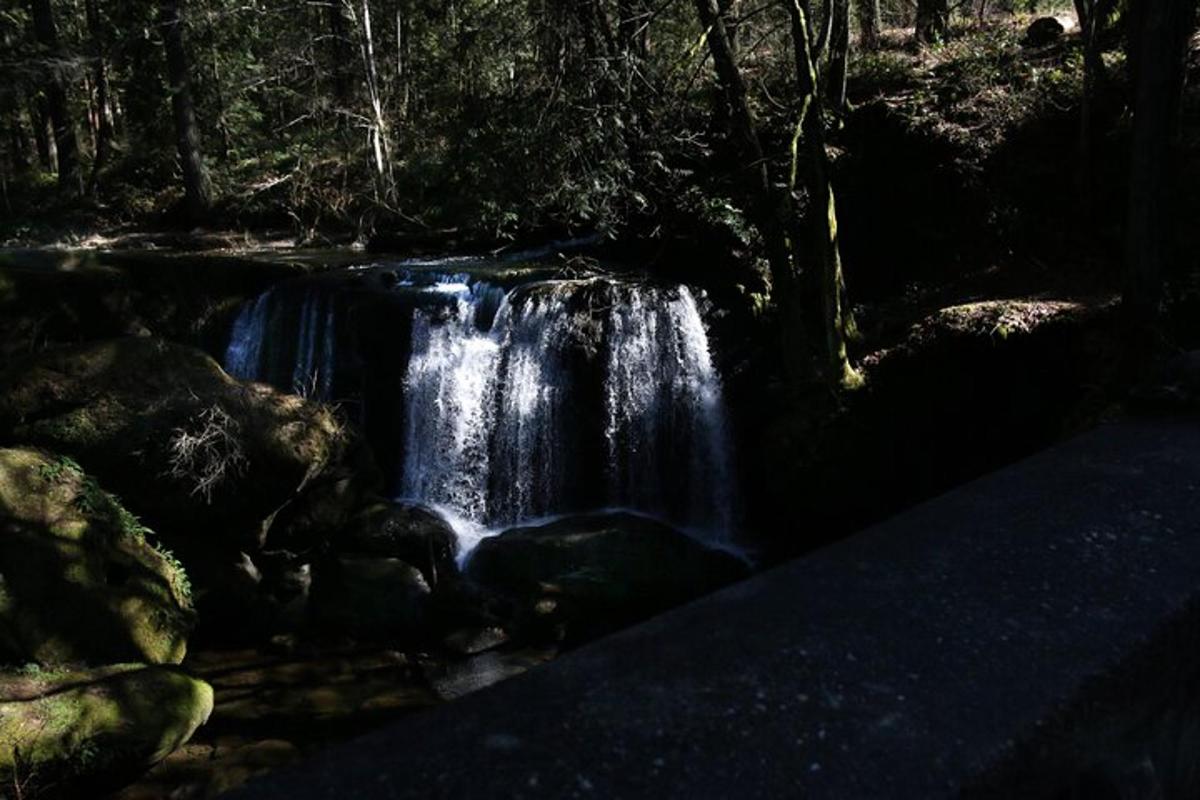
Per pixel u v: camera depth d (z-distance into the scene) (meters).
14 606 7.11
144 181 24.47
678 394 10.95
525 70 10.88
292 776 0.87
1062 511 1.43
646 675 1.01
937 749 0.90
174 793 6.16
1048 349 8.37
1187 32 8.14
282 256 14.89
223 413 8.78
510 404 10.97
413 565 9.26
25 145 34.72
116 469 8.50
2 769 5.77
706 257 11.82
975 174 10.70
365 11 18.92
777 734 0.92
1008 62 12.51
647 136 9.77
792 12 9.05
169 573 8.15
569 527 9.89
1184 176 8.77
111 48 23.38
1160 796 1.13
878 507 9.39
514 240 14.70
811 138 9.29
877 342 9.81
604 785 0.85
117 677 6.70
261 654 8.23
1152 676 1.10
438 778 0.86
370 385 11.27
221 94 24.83
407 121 19.94
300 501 9.18
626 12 10.02
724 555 9.79
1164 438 1.81
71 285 11.36
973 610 1.14
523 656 8.20
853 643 1.06
